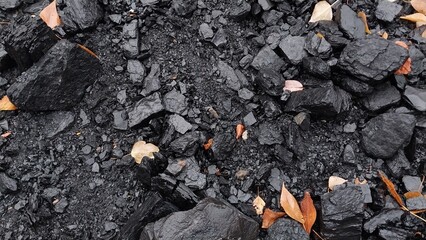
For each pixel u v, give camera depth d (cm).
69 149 79
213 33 84
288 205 75
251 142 79
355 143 80
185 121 78
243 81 82
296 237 72
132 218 73
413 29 89
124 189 77
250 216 75
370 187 77
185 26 85
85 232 75
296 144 78
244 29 86
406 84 81
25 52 80
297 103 79
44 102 79
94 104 81
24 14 88
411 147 79
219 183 77
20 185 77
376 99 80
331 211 73
